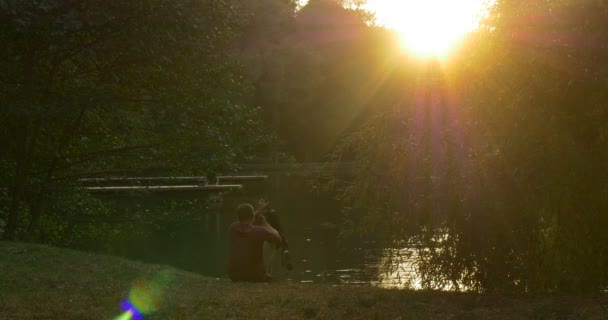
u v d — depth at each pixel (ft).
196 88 49.34
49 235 55.93
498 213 26.08
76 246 60.29
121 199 57.82
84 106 46.21
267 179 174.40
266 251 40.70
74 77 49.44
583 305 21.94
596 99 25.29
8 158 50.11
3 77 44.39
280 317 20.13
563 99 25.72
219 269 58.49
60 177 53.06
